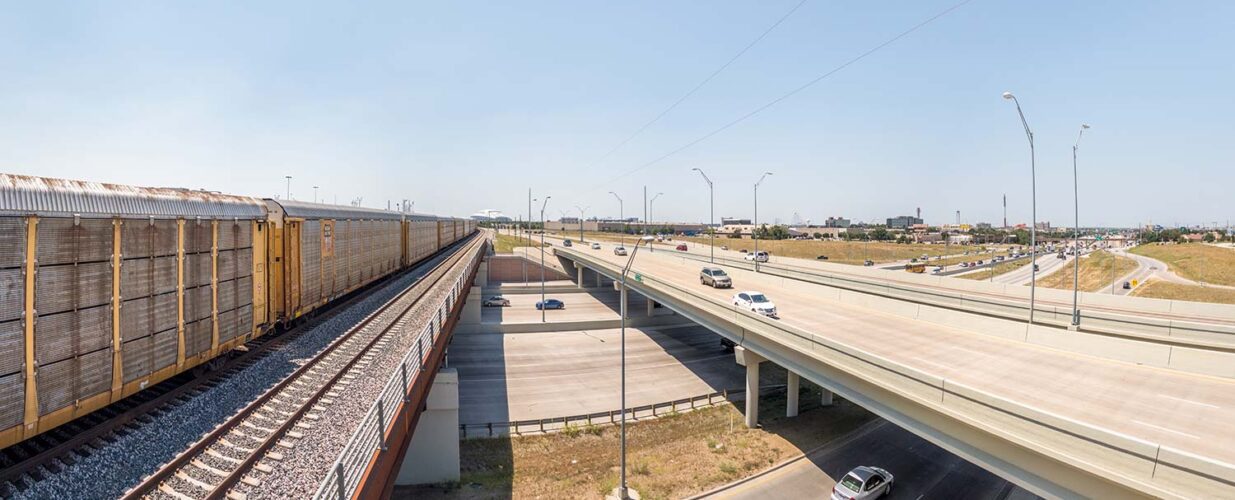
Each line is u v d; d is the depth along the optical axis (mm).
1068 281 82312
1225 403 15859
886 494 21797
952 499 21719
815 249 125875
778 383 37281
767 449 26328
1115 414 15008
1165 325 25969
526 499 21250
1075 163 28641
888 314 31938
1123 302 35094
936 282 45750
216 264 15172
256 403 13414
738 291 41219
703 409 31766
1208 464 10055
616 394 34156
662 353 44500
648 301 55969
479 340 48250
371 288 37000
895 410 18391
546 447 26141
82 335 10516
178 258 13445
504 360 41750
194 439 11406
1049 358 21234
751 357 28859
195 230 14172
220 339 15359
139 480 9680
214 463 10578
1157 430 13844
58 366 9984
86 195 11188
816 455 25766
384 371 16766
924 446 26781
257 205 18578
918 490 22453
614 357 42969
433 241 66750
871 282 47688
